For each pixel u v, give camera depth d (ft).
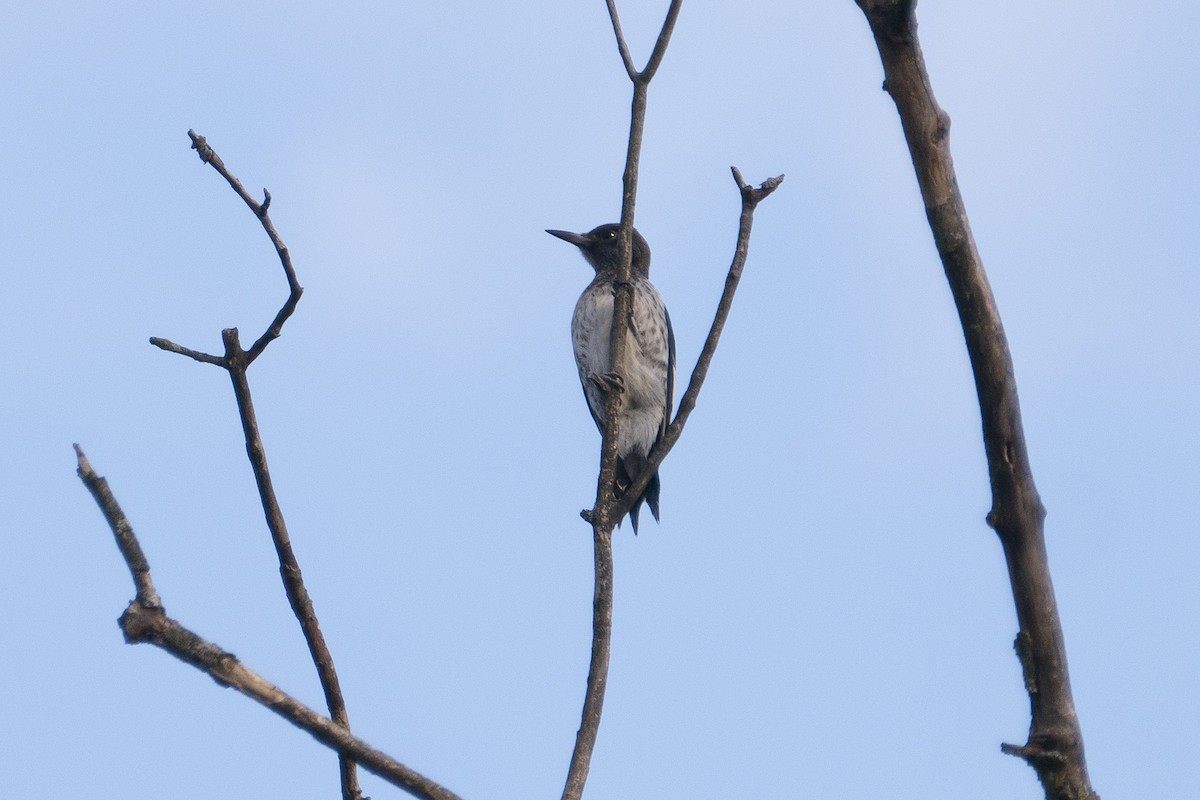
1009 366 21.13
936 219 21.34
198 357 24.38
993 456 21.27
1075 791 20.72
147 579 18.75
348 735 19.76
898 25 21.39
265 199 24.88
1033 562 21.09
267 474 24.63
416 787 20.17
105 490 18.61
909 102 21.59
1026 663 21.15
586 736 24.44
